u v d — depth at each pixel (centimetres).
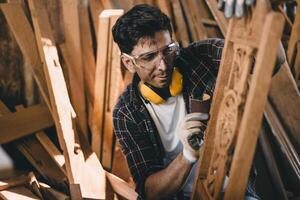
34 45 214
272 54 78
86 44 242
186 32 279
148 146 146
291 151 255
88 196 199
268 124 259
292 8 315
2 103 223
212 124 109
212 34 298
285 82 264
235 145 95
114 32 130
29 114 226
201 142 117
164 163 154
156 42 121
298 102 263
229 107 97
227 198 95
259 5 81
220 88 105
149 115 144
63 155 218
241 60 92
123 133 150
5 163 216
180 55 143
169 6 277
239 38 93
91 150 229
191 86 141
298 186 246
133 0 255
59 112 204
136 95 143
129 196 206
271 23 75
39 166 216
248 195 145
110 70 220
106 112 227
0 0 223
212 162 111
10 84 229
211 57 145
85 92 240
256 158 250
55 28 232
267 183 243
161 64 125
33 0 209
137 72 134
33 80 232
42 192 203
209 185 110
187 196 155
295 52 284
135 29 120
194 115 116
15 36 210
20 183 200
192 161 119
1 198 191
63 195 193
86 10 245
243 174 92
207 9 306
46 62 206
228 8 85
